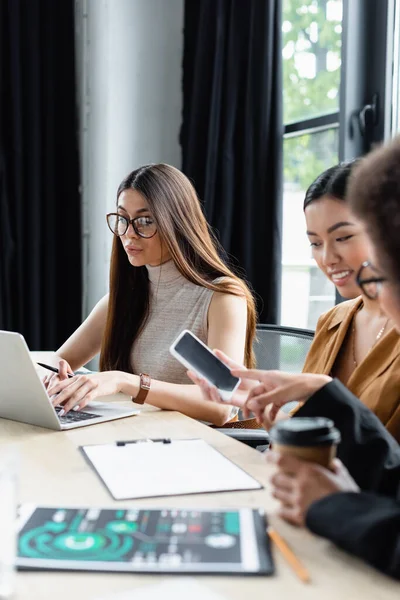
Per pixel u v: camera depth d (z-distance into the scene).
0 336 1.32
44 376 1.81
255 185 2.64
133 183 1.93
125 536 0.82
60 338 3.14
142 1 3.07
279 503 0.96
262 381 1.22
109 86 3.02
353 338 1.44
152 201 1.90
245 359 1.94
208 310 1.89
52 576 0.74
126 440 1.29
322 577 0.75
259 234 2.65
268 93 2.58
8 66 2.99
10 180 3.01
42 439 1.30
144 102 3.11
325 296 2.69
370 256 0.79
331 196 1.30
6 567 0.69
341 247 1.31
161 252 1.94
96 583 0.72
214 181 2.76
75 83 3.11
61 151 3.10
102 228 3.07
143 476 1.06
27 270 3.03
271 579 0.74
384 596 0.71
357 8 2.37
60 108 3.08
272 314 2.62
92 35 3.01
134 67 3.08
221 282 1.91
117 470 1.08
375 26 2.38
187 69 3.10
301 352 1.98
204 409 1.62
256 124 2.62
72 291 3.12
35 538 0.81
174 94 3.16
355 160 1.31
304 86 2.72
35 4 2.98
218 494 0.99
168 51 3.13
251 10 2.62
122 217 1.93
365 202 0.76
